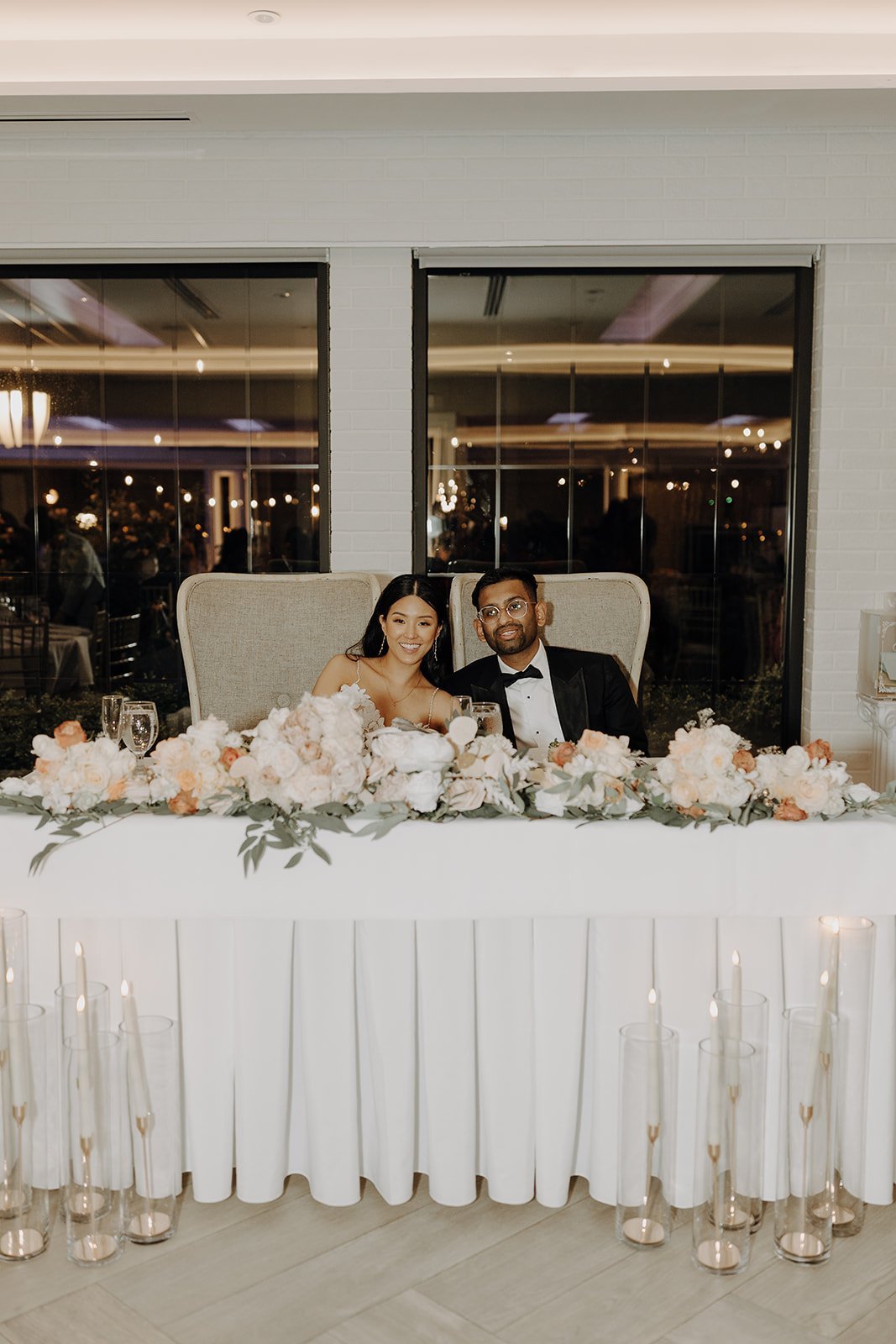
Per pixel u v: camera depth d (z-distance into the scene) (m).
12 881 2.00
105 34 3.92
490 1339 1.84
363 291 4.36
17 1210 2.03
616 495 4.55
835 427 4.41
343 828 1.97
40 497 4.56
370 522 4.45
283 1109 2.15
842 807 2.02
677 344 4.49
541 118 4.10
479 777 2.03
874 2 3.73
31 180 4.28
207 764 2.02
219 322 4.47
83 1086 1.96
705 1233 2.00
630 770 2.04
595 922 2.08
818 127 4.23
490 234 4.29
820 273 4.38
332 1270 2.01
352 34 3.93
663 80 3.82
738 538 4.57
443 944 2.06
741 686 4.63
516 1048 2.10
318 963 2.08
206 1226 2.13
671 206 4.28
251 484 4.54
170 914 2.00
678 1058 2.09
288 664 3.58
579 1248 2.07
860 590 4.46
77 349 4.50
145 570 4.59
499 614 3.14
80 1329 1.86
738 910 2.01
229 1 3.68
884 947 2.07
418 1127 2.20
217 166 4.27
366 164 4.27
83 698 4.64
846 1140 2.09
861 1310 1.91
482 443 4.53
